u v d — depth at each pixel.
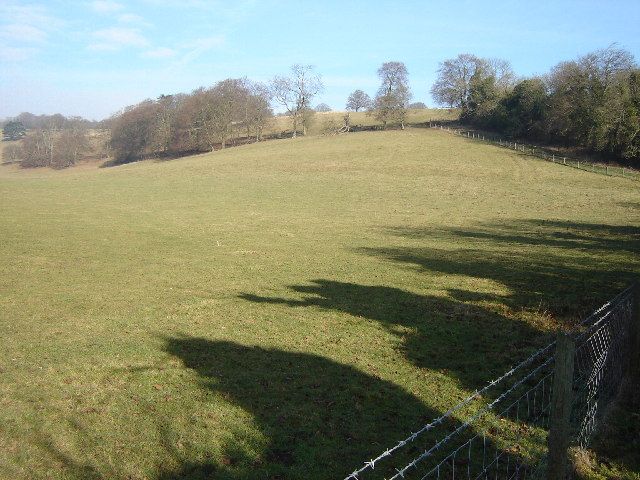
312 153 77.62
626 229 29.89
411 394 9.95
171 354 12.45
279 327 14.43
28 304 17.20
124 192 52.41
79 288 19.33
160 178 63.97
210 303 17.14
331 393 10.08
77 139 124.06
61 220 36.00
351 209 41.44
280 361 11.84
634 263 20.84
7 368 11.61
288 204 44.09
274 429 8.71
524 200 44.06
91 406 9.68
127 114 118.81
